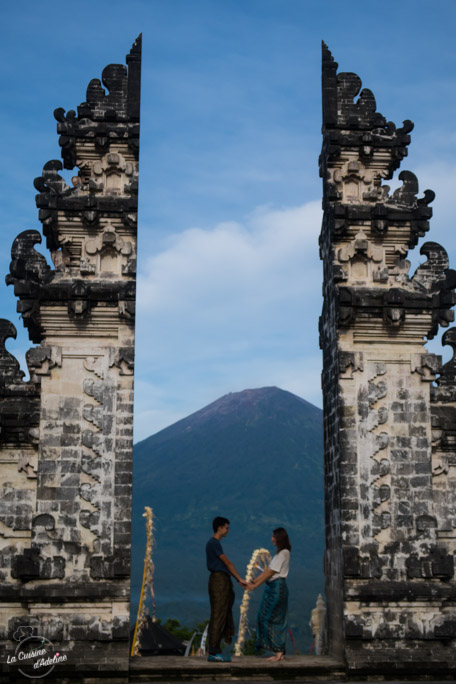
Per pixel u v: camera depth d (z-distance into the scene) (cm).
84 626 1517
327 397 1772
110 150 1755
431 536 1612
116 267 1692
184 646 3519
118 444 1603
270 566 1602
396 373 1688
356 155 1800
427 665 1538
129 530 1564
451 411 1702
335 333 1702
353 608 1562
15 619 1515
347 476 1625
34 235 1714
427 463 1648
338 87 1833
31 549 1541
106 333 1658
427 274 1759
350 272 1733
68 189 1723
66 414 1614
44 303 1653
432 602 1584
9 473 1602
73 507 1572
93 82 1788
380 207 1741
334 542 1670
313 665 1526
